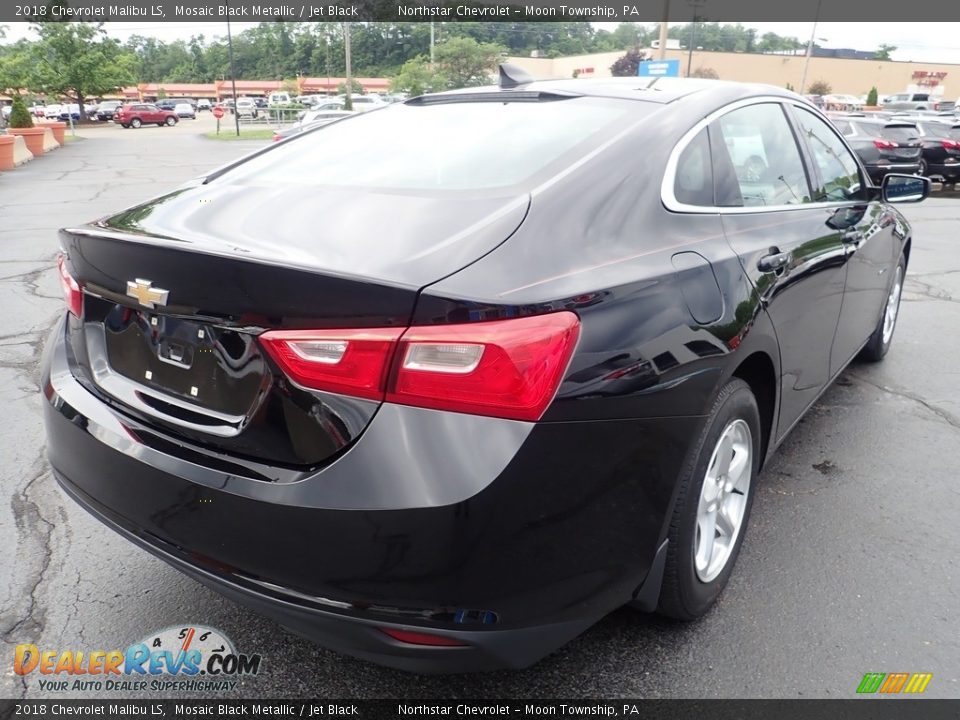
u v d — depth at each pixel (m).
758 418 2.55
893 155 15.70
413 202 2.14
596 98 2.72
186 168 21.47
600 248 2.00
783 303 2.60
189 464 1.90
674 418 1.97
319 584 1.74
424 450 1.64
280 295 1.72
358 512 1.66
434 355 1.64
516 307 1.67
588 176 2.18
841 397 4.37
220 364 1.89
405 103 3.17
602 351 1.79
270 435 1.79
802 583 2.66
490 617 1.73
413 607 1.70
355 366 1.66
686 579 2.22
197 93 101.94
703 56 71.31
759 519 3.07
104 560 2.82
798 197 3.12
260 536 1.78
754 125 2.92
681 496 2.12
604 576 1.90
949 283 7.39
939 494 3.29
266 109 64.06
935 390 4.49
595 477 1.80
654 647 2.36
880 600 2.58
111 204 13.40
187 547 1.93
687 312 2.05
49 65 55.72
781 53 77.12
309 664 2.32
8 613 2.52
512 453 1.65
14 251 8.75
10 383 4.52
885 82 81.19
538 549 1.74
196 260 1.82
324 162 2.64
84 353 2.33
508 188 2.16
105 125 57.88
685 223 2.31
